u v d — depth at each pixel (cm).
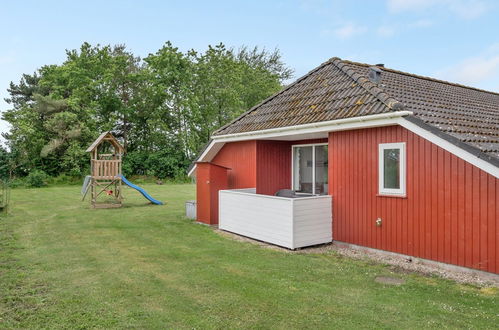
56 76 3184
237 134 1085
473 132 699
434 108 823
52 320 443
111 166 1670
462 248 630
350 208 830
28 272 638
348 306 490
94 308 479
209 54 3434
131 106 3309
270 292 544
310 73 1180
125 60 3275
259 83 3747
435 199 668
